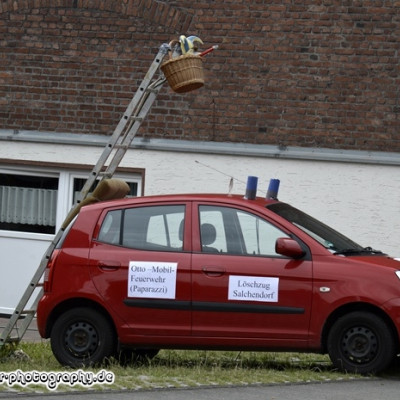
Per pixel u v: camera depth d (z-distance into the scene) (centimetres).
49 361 2259
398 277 2005
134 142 3180
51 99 3250
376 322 2000
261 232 2094
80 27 3234
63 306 2153
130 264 2108
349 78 3078
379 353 2000
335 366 2028
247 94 3134
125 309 2100
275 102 3116
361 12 3069
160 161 3175
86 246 2141
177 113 3173
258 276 2053
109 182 2250
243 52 3134
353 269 2023
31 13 3262
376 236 3058
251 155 3116
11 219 3344
